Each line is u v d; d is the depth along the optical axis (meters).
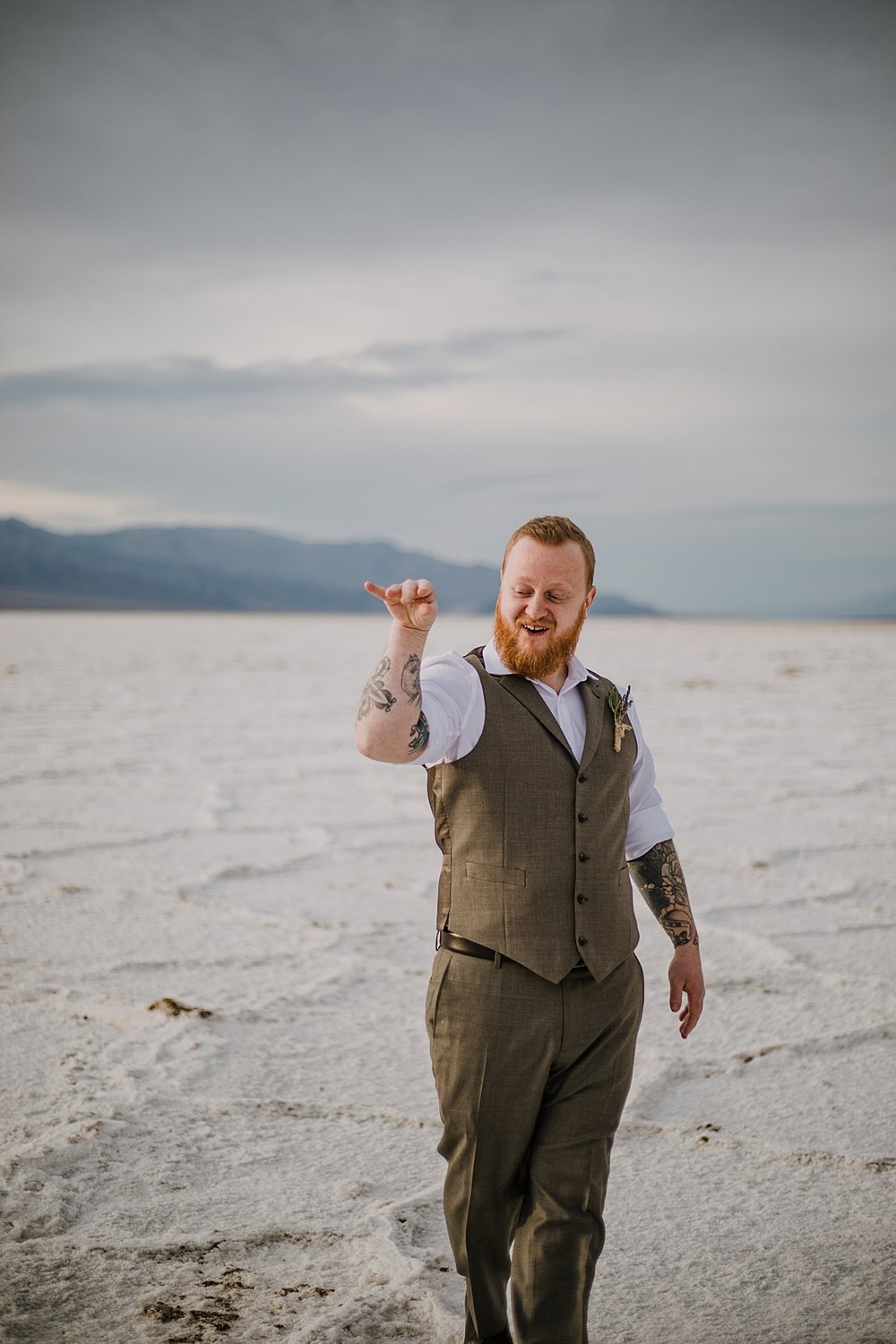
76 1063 3.71
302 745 12.60
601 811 2.11
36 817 8.20
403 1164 3.07
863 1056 3.89
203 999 4.38
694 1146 3.21
